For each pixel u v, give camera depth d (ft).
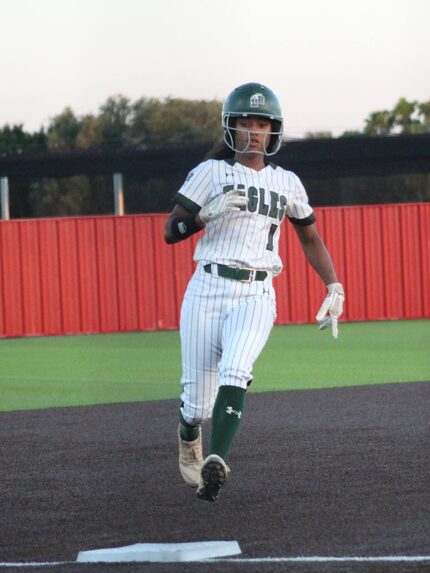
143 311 232.12
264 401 105.29
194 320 56.54
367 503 57.67
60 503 60.44
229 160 57.06
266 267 56.80
